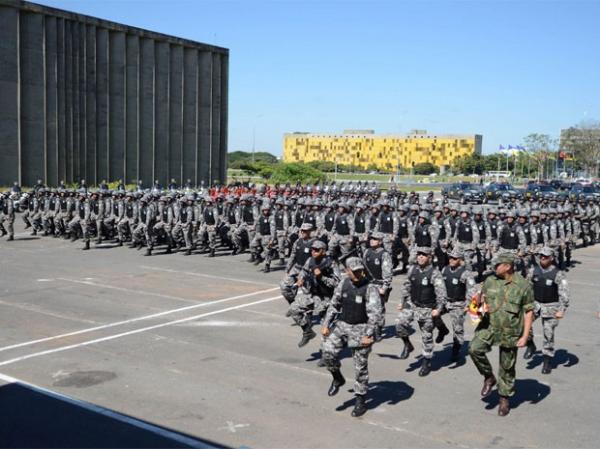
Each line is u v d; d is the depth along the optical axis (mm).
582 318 13594
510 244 17938
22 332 11586
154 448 6859
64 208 25609
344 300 8047
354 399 8438
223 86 60469
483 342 8125
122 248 23531
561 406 8336
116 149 49656
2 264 19188
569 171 110500
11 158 41938
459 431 7434
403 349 10914
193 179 57000
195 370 9555
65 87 45250
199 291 15719
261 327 12242
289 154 196375
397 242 19281
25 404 8109
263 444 6988
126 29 49594
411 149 180625
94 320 12562
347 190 36375
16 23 41594
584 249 27000
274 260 21281
